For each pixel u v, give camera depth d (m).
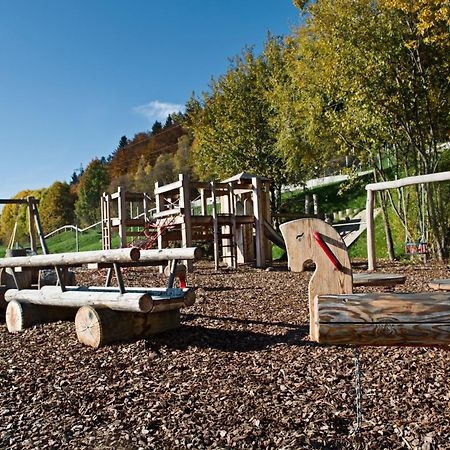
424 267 12.57
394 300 2.48
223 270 14.18
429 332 2.42
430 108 13.87
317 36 15.53
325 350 5.03
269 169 21.23
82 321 5.66
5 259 7.38
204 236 14.98
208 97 22.38
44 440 3.40
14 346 5.85
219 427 3.46
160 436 3.39
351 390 3.95
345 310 2.48
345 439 3.17
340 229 20.30
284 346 5.30
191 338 5.69
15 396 4.23
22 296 7.00
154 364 4.91
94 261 5.88
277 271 13.34
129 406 3.94
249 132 21.52
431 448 2.99
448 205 15.70
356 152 15.71
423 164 14.94
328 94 15.54
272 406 3.75
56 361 5.13
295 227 4.23
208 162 22.41
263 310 7.31
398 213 15.48
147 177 47.53
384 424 3.33
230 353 5.18
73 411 3.89
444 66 13.18
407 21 13.02
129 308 5.45
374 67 13.41
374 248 12.30
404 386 3.95
